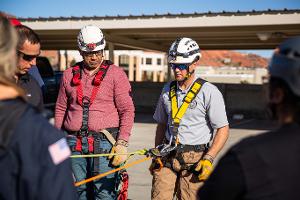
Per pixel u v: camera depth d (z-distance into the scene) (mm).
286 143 1436
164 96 3406
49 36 17984
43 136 1451
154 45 20922
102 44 3387
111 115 3494
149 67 63438
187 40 3250
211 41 19312
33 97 3129
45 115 1727
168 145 3264
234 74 61906
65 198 1470
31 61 2941
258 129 12297
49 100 13188
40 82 3660
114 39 16859
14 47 1506
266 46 21359
